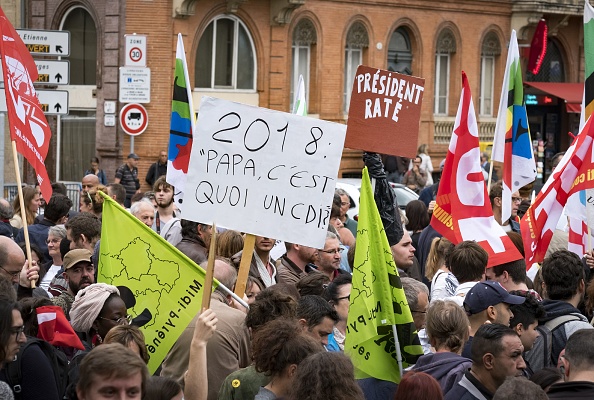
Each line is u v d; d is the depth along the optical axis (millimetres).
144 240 9625
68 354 9531
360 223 9391
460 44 46719
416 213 16734
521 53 48906
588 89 15461
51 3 39031
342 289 10266
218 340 9234
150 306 9578
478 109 47906
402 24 44625
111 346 6379
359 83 11789
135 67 29469
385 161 39969
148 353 9328
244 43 40031
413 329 9336
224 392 8250
